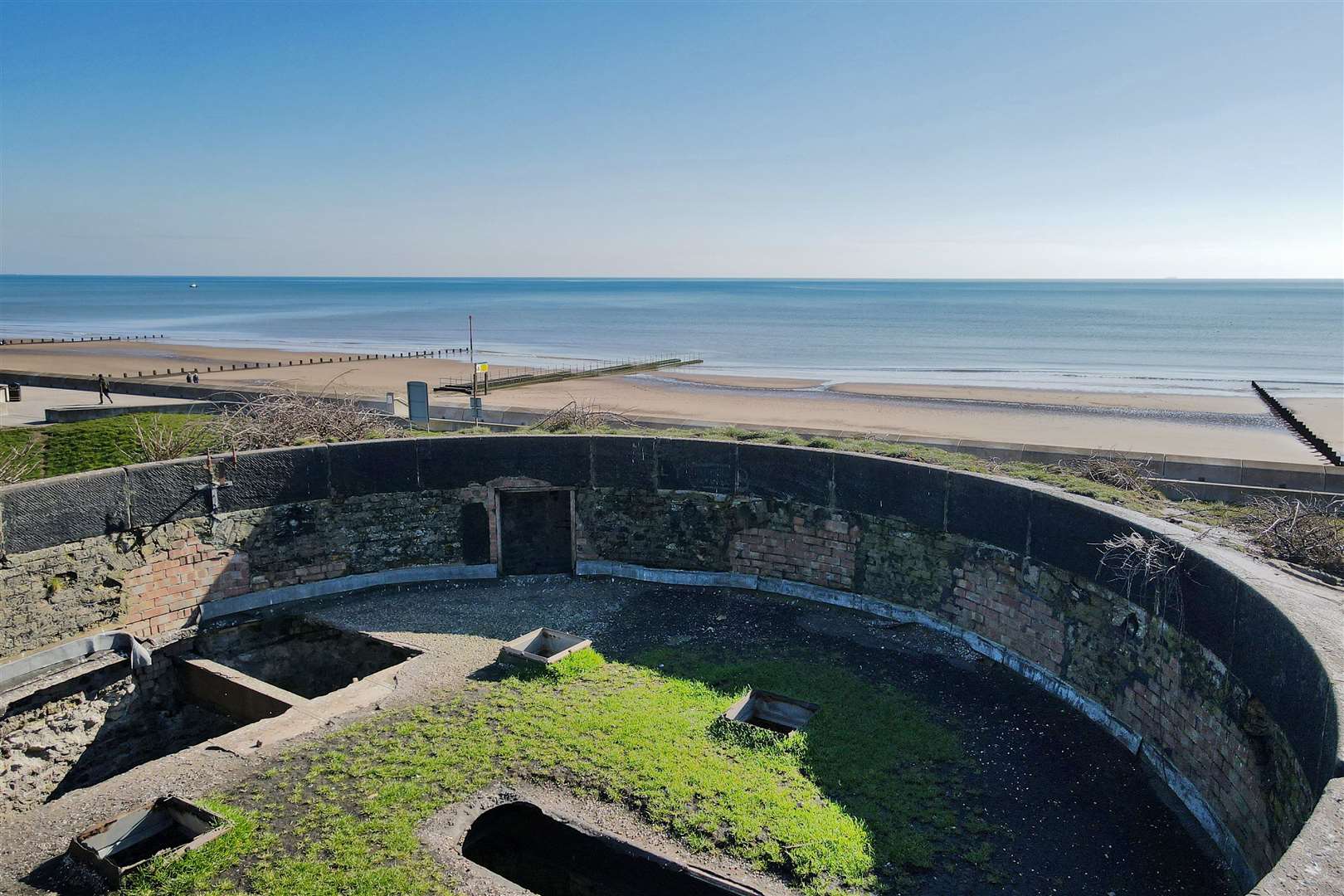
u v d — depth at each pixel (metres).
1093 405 37.09
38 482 10.80
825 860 7.05
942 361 59.28
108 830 7.64
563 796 8.05
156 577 12.12
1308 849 4.64
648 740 8.99
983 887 6.87
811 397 40.12
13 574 10.57
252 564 13.20
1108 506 10.09
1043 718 9.68
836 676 10.65
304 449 13.50
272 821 7.70
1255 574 8.15
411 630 12.35
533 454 14.51
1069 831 7.64
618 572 14.67
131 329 99.31
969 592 11.69
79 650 11.15
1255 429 30.98
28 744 10.60
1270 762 6.93
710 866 7.03
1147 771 8.63
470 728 9.34
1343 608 7.70
